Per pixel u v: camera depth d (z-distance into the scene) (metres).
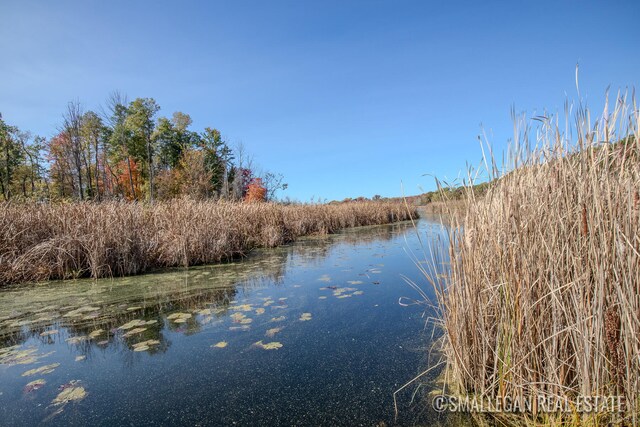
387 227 14.99
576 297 1.51
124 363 2.56
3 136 22.42
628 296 1.38
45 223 5.91
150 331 3.21
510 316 1.73
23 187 23.78
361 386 2.13
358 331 3.06
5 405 2.03
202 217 7.36
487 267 1.90
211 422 1.82
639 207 1.43
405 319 3.33
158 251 6.46
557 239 1.66
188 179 22.30
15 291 4.71
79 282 5.20
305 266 6.27
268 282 5.09
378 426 1.73
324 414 1.86
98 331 3.24
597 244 1.49
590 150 1.55
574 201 1.67
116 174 26.83
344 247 8.79
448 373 2.20
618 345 1.42
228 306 3.94
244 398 2.05
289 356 2.60
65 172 22.47
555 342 1.56
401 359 2.48
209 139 29.69
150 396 2.10
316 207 14.07
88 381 2.30
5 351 2.82
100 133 24.59
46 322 3.50
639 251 1.42
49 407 2.00
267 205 11.16
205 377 2.32
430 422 1.73
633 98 1.51
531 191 1.76
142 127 26.14
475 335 1.88
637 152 1.48
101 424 1.83
